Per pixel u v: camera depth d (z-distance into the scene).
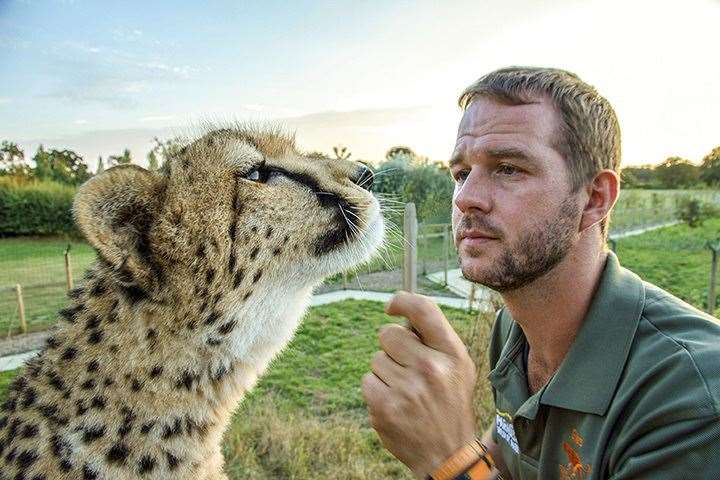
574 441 0.54
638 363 0.50
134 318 0.65
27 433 0.63
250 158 0.72
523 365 0.68
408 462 0.46
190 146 0.74
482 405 1.39
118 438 0.62
